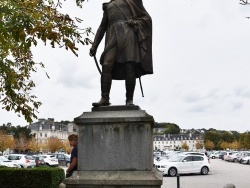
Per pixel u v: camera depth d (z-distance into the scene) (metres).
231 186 6.00
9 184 12.80
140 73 5.92
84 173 5.17
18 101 11.02
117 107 5.36
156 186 4.91
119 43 5.61
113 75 5.88
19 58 11.07
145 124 5.13
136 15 5.82
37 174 12.81
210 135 134.88
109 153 5.17
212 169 33.81
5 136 76.62
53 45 7.39
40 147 94.94
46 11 7.84
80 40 7.72
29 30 6.91
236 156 51.88
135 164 5.09
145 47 5.75
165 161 26.06
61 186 5.54
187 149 150.62
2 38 6.89
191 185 18.86
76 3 9.06
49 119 132.00
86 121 5.25
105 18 5.95
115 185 4.99
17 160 27.91
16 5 7.24
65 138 133.50
